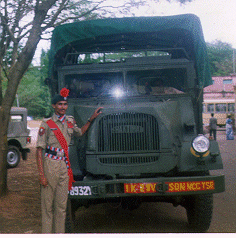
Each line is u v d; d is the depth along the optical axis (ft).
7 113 22.59
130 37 20.48
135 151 14.58
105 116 14.82
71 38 19.31
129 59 19.45
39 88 210.18
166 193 13.65
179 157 14.80
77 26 19.27
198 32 18.51
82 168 15.17
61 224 13.52
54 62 20.43
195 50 18.44
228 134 71.00
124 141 14.67
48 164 13.24
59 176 13.32
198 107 18.24
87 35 19.24
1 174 22.58
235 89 105.50
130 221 18.52
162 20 18.85
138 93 18.70
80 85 19.01
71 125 13.82
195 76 18.63
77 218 19.38
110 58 21.04
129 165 14.51
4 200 21.84
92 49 21.72
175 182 13.71
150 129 14.70
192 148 14.51
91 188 13.70
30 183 28.78
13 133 40.06
